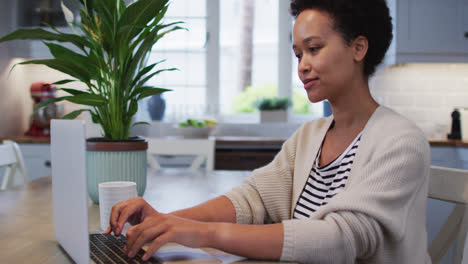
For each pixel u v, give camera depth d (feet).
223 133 10.96
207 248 2.46
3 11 9.62
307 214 3.04
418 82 10.68
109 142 3.69
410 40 9.89
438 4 9.84
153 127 10.97
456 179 3.36
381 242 2.34
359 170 2.63
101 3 3.52
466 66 10.58
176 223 2.32
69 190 2.18
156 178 5.34
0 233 2.80
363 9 2.60
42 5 9.77
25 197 4.03
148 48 3.81
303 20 2.66
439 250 3.41
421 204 2.55
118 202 2.88
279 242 2.26
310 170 3.14
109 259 2.21
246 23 15.74
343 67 2.67
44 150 9.30
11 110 10.17
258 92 15.53
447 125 10.59
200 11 11.33
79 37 3.67
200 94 11.48
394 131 2.58
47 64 3.50
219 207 3.08
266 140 9.09
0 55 9.70
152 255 2.21
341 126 2.98
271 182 3.32
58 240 2.53
